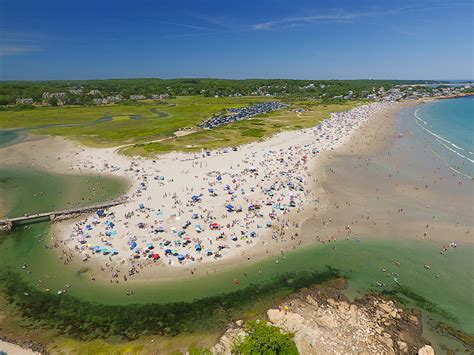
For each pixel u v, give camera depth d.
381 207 65.75
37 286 44.97
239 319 38.91
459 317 38.66
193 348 35.06
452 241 53.75
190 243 53.44
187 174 85.25
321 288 43.59
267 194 72.25
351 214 63.00
